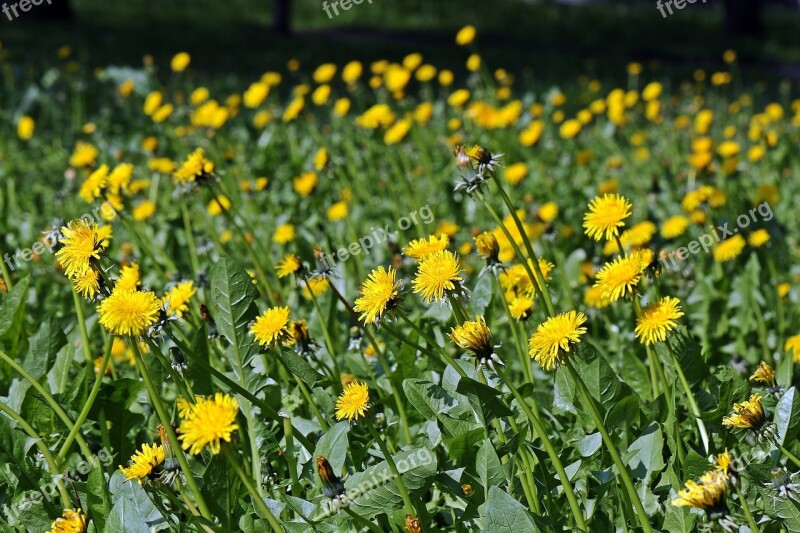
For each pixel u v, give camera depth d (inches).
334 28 912.9
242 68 608.4
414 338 122.6
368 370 121.0
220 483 90.7
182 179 140.0
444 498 101.7
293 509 89.2
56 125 336.8
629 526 87.9
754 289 154.3
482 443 90.7
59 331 114.7
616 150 294.8
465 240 206.2
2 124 337.4
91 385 107.6
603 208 95.3
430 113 251.6
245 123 360.2
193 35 744.3
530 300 108.0
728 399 100.7
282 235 158.7
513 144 277.9
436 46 780.0
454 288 85.7
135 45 663.8
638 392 115.1
